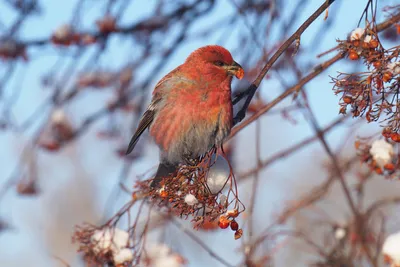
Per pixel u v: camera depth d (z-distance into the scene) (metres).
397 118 7.14
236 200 7.59
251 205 10.47
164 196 7.81
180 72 9.80
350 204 11.95
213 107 9.44
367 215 12.02
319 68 8.73
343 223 12.39
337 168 11.70
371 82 7.13
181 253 10.93
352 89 7.21
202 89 9.48
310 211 13.45
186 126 9.49
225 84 9.51
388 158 8.71
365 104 7.18
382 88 7.10
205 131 9.48
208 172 8.53
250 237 10.46
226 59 9.56
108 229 8.94
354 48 7.26
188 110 9.48
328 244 12.55
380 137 9.05
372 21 7.27
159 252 10.68
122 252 8.80
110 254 8.81
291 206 12.98
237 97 9.46
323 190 12.77
